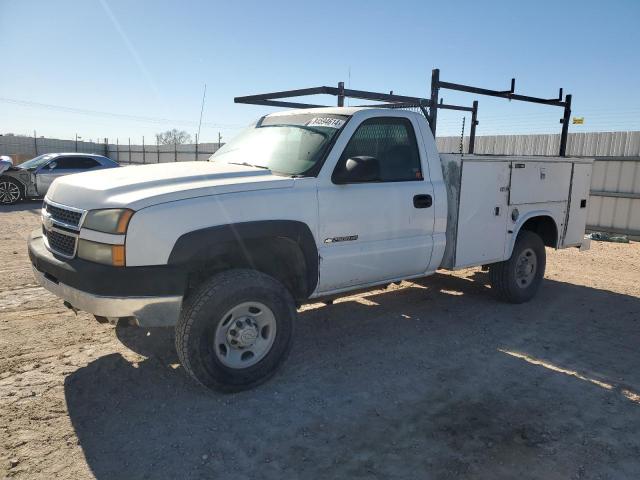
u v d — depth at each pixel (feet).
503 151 50.83
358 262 14.48
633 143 41.50
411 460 9.87
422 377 13.51
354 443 10.38
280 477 9.25
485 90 22.85
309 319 17.94
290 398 12.17
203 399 11.95
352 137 14.47
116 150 129.29
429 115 21.08
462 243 17.34
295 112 16.51
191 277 12.73
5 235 33.14
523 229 21.38
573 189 21.49
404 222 15.47
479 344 15.98
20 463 9.32
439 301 20.48
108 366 13.41
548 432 10.99
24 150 120.88
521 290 20.10
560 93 26.91
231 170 13.46
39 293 19.58
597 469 9.75
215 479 9.14
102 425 10.71
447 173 17.07
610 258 32.22
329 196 13.67
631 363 14.88
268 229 12.46
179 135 118.32
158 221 11.05
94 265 11.02
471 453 10.14
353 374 13.56
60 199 12.48
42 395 11.81
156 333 15.70
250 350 12.53
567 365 14.60
